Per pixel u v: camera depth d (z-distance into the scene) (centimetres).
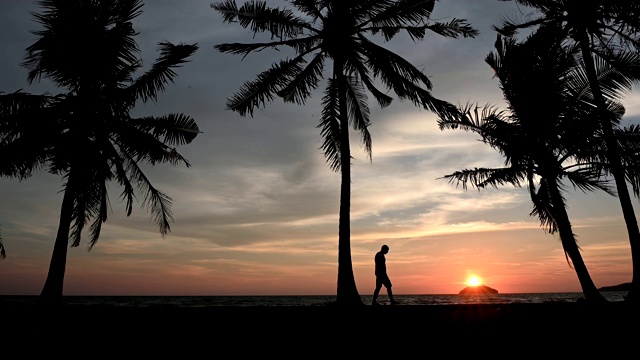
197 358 584
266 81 1409
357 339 661
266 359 589
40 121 1152
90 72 1163
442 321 739
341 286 1161
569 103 1300
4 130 1162
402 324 721
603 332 692
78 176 1158
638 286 1145
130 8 1217
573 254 1278
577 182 1334
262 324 711
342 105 1295
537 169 1362
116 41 1151
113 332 661
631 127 1366
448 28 1361
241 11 1348
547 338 670
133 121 1337
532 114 1328
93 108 1185
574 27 1370
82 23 1134
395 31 1388
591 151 1298
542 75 1334
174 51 1136
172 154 1426
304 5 1302
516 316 778
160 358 582
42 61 1141
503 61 1414
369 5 1306
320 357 599
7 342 617
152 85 1166
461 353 620
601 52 1380
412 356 608
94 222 1398
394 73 1290
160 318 721
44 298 1097
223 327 690
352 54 1316
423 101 1302
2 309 831
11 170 1176
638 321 744
